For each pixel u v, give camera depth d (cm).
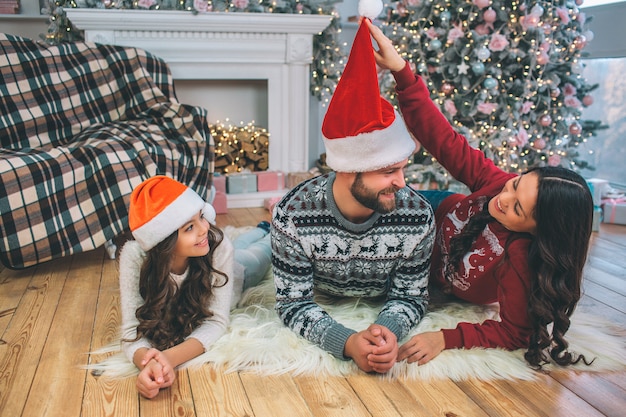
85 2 316
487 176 177
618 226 308
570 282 146
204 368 150
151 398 136
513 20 292
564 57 319
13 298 199
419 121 180
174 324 158
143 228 142
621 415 132
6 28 401
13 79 269
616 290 213
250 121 391
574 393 141
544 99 307
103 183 233
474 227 162
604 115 373
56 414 130
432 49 301
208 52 337
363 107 133
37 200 218
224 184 340
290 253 157
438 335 155
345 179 143
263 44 343
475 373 148
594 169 337
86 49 296
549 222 141
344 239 155
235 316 172
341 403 135
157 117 291
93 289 209
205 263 157
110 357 154
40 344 164
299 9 343
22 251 215
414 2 310
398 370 147
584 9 365
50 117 275
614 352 159
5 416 129
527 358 151
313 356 151
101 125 284
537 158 324
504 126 310
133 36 325
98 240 231
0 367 151
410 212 155
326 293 190
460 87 307
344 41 416
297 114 358
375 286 172
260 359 152
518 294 151
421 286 167
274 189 354
